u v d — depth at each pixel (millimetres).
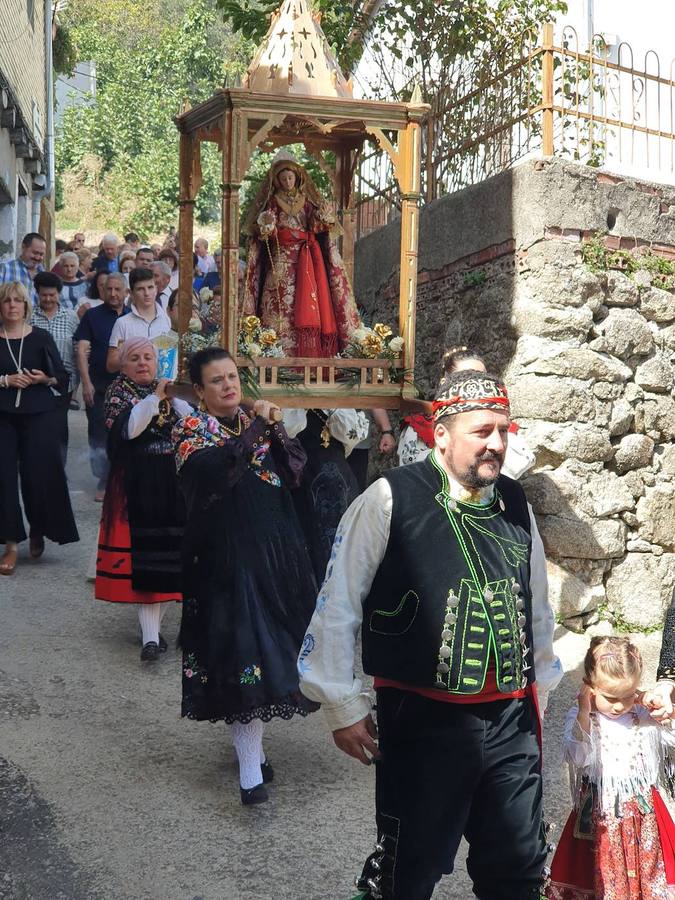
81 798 4141
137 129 28344
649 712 3334
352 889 3551
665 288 6875
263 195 5559
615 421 6668
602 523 6590
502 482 2969
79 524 8219
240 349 5023
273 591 4109
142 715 4934
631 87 7188
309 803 4156
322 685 2754
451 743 2725
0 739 4617
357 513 2826
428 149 7895
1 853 3748
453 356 4188
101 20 30688
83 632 5969
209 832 3910
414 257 5262
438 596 2730
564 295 6504
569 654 6078
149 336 7660
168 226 27312
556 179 6496
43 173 17250
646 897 3246
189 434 4172
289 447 4320
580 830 3318
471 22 7418
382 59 8359
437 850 2721
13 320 6965
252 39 9188
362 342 5219
